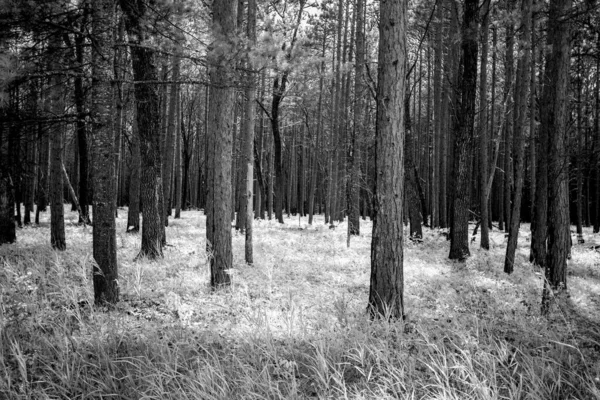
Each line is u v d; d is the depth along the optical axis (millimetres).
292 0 22203
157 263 10781
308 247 15789
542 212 11625
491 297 8531
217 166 8812
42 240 14055
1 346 4852
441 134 24719
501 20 13203
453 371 4668
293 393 4145
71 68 6594
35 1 5703
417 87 36188
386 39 6750
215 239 8828
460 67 14898
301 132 39500
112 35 6766
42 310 6070
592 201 37438
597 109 20625
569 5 7984
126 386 4480
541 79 17891
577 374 4445
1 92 5156
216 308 7219
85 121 6844
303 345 5547
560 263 7855
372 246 6949
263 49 7922
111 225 6762
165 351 5129
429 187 33250
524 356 4789
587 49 9953
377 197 6910
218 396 4098
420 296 8938
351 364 4855
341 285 9789
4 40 6273
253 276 10039
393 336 5859
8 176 12109
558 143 7918
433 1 18984
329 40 30141
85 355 4910
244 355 5094
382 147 6844
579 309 7227
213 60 7594
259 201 29141
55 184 11891
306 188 49938
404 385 4211
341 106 26359
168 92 24109
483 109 16641
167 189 19438
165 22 7551
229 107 9016
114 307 6562
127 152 40594
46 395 4074
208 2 11836
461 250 14219
